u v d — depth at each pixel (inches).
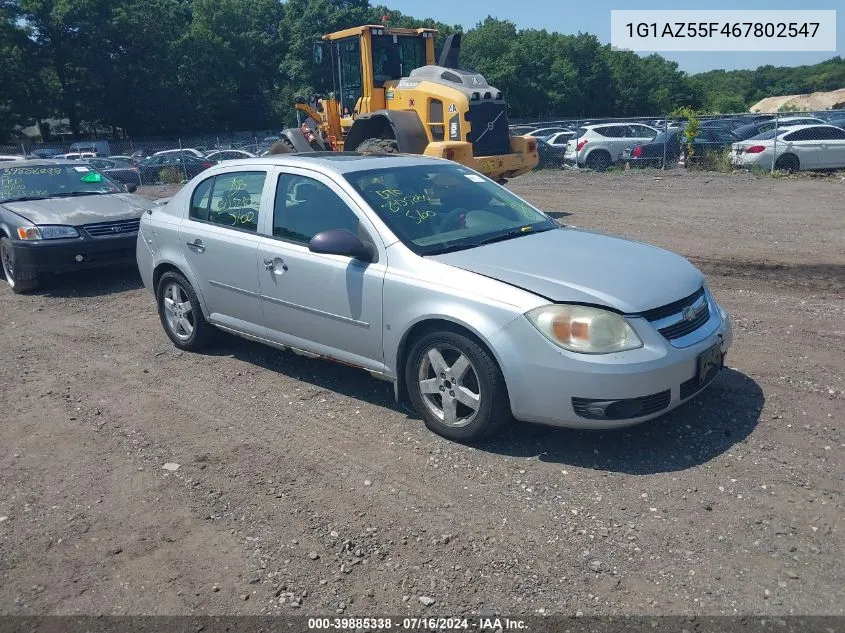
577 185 712.4
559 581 124.6
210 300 230.1
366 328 183.8
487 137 508.7
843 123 840.3
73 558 137.2
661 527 137.4
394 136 529.7
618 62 2834.6
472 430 168.2
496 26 2642.7
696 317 168.2
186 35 2219.5
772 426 173.9
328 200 195.3
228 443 180.2
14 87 2009.1
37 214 341.1
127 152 1594.5
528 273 165.6
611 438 171.3
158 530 144.8
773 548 130.2
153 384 221.8
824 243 382.6
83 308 316.5
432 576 127.4
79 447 182.1
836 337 233.1
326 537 139.8
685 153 824.9
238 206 219.9
